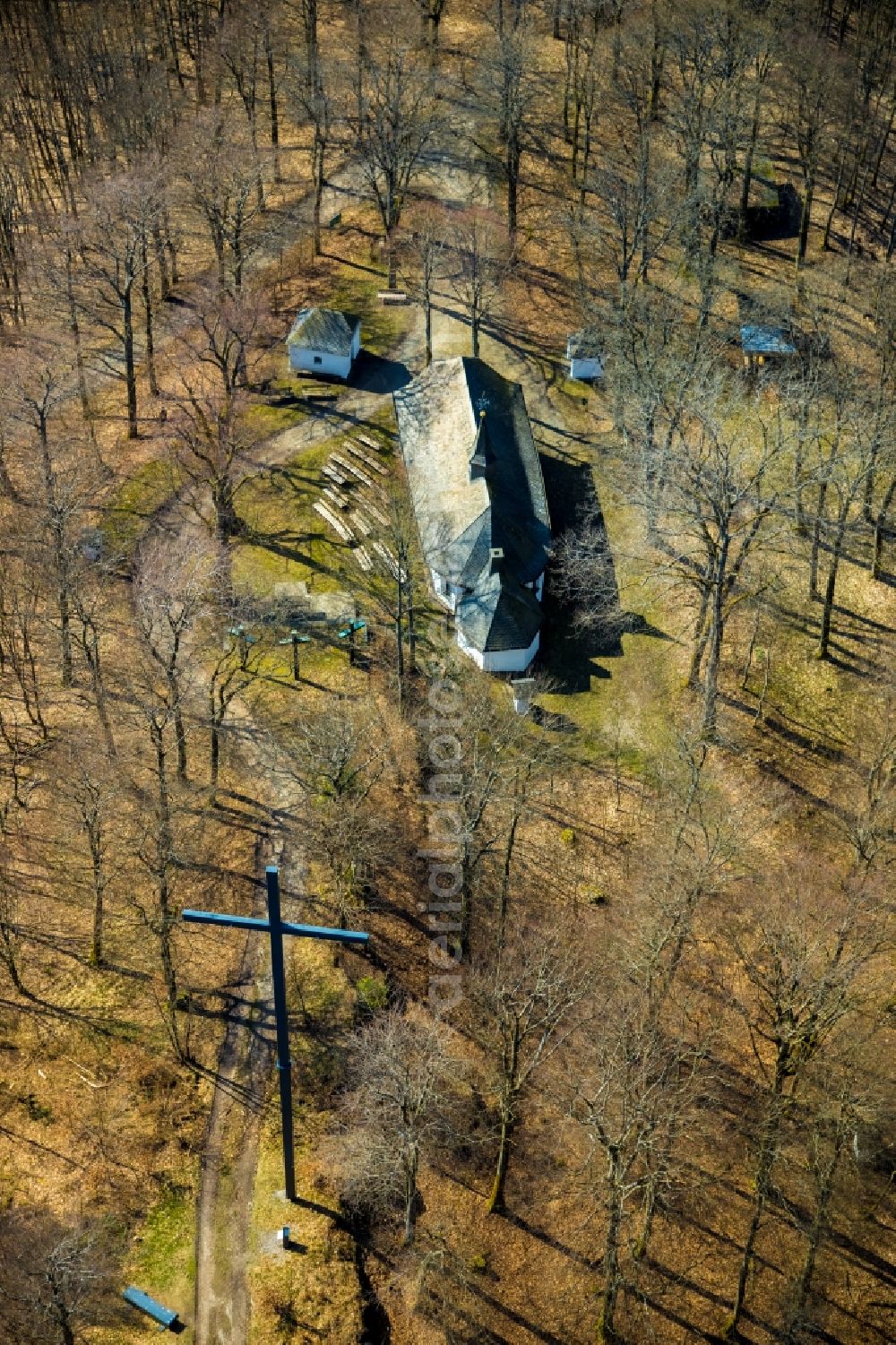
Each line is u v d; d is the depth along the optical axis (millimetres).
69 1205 82938
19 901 98250
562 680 115375
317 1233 82812
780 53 154250
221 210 146750
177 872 100062
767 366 133125
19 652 114938
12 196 154750
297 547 125438
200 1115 88125
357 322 143125
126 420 136625
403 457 130000
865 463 110812
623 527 127188
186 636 116500
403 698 111688
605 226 156750
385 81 158875
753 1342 82312
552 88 177500
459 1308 82000
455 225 159375
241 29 171125
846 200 162125
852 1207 87500
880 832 94375
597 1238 85375
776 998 78375
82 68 163750
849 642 118062
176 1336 78125
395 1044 86938
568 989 91188
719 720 111812
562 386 141750
